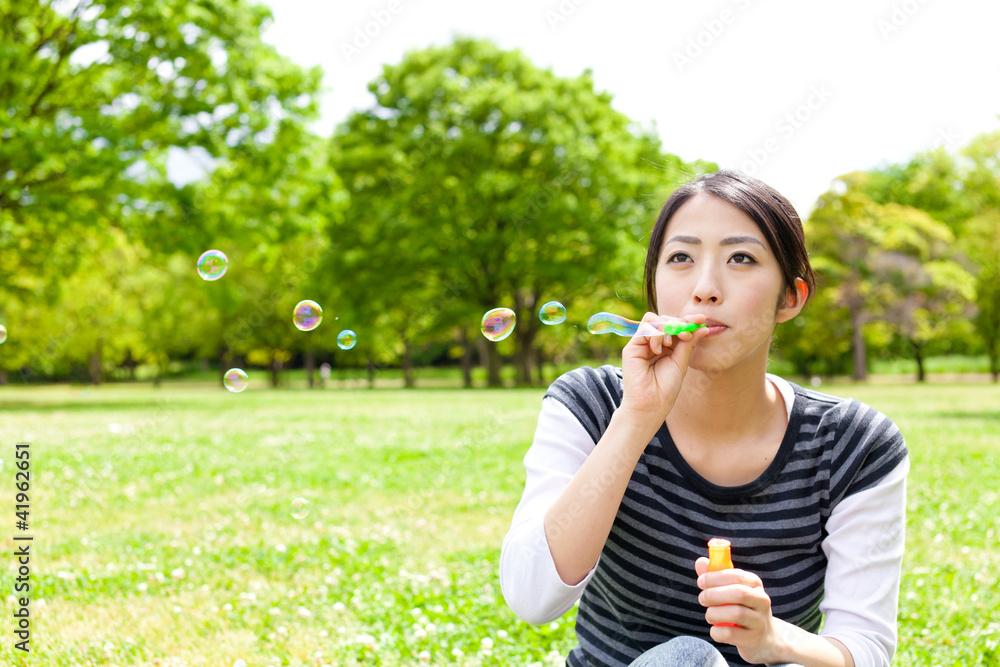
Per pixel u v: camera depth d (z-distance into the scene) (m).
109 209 17.42
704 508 1.42
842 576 1.41
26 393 29.02
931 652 2.86
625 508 1.44
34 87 17.64
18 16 17.52
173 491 6.39
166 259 19.03
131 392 30.09
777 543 1.42
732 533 1.41
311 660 2.80
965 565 4.07
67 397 24.00
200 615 3.29
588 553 1.27
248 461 8.21
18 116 16.98
